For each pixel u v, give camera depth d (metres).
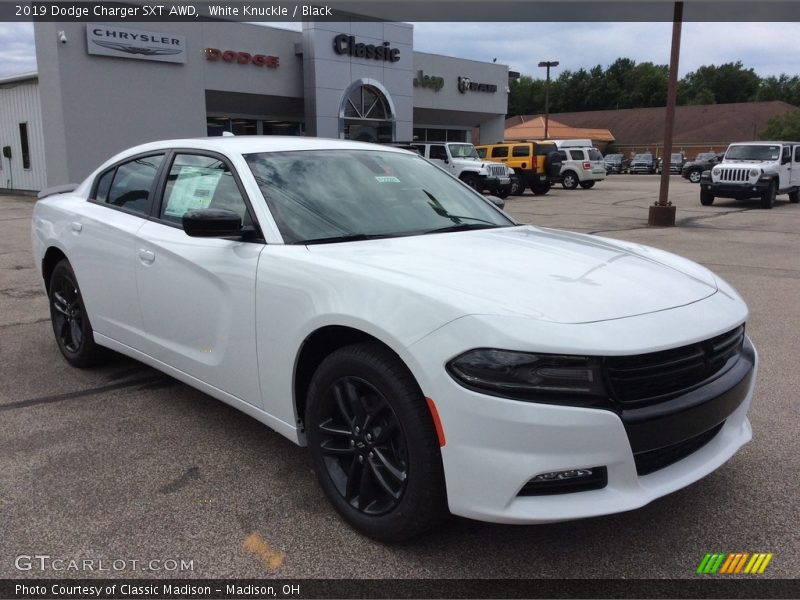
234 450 3.57
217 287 3.31
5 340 5.62
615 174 58.16
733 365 2.79
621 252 3.35
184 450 3.57
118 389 4.46
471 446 2.32
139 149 4.36
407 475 2.55
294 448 3.61
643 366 2.37
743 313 2.87
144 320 3.90
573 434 2.26
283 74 25.84
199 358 3.51
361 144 4.18
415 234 3.40
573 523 2.91
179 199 3.78
